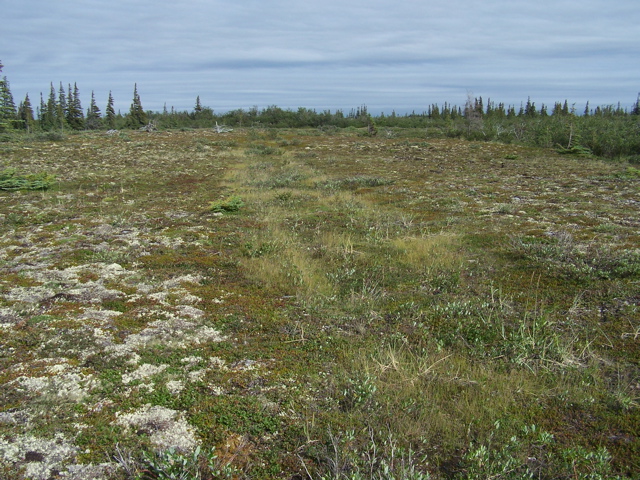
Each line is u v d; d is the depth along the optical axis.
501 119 61.44
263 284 8.35
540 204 14.26
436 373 5.52
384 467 3.79
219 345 6.09
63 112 64.75
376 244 10.72
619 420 4.65
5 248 9.97
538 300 7.48
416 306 7.44
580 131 36.03
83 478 3.80
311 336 6.42
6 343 5.79
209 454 4.03
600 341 6.17
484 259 9.45
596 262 8.67
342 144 36.22
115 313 6.84
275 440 4.38
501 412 4.82
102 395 4.90
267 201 15.75
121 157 26.28
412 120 72.69
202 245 10.55
